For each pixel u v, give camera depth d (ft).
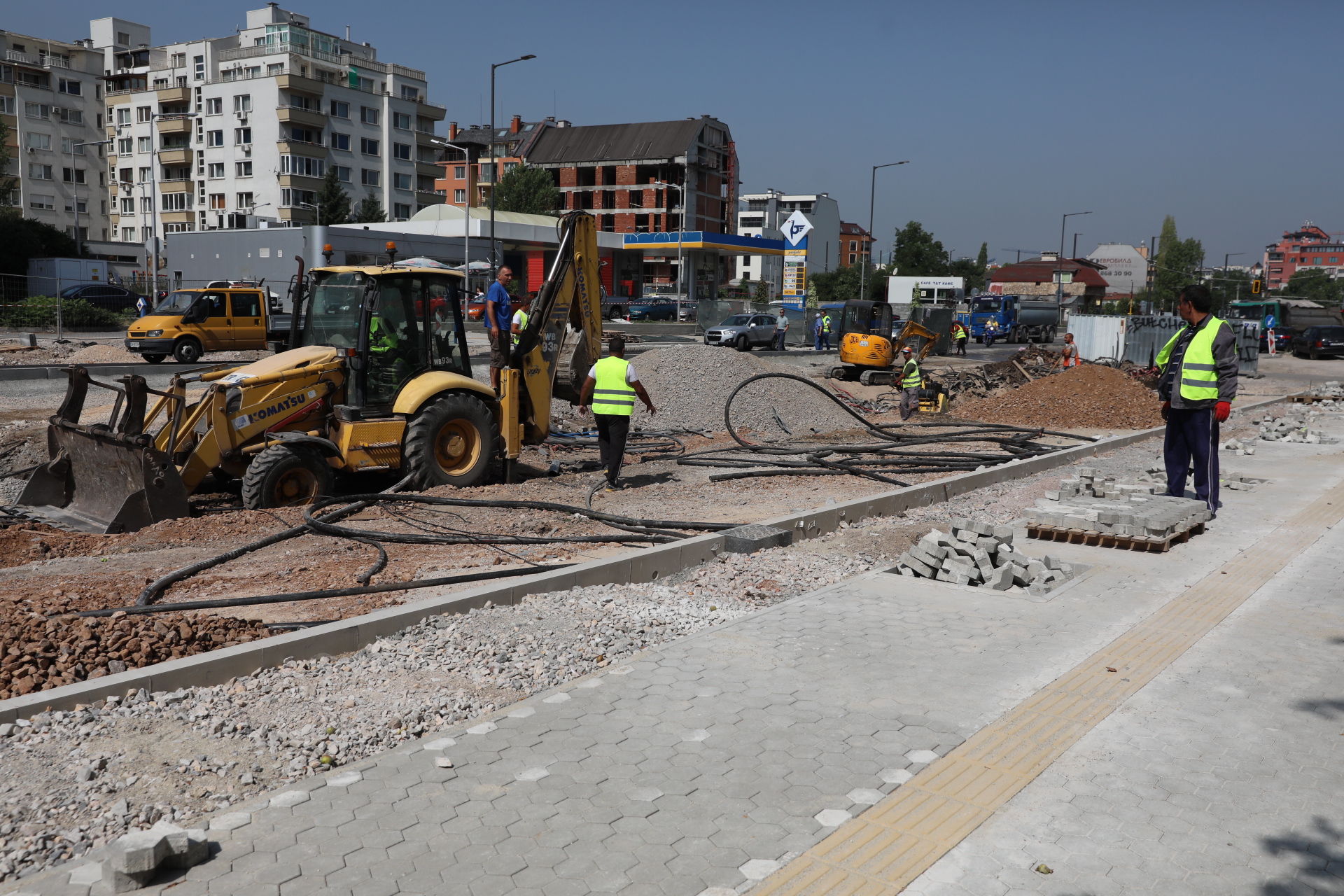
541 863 11.23
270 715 15.42
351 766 13.69
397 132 272.51
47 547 28.04
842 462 43.11
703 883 10.89
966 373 92.43
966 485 37.65
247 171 252.01
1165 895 10.84
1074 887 10.96
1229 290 342.44
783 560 26.73
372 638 18.93
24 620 18.28
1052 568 24.21
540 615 20.80
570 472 43.29
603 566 23.70
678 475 42.55
